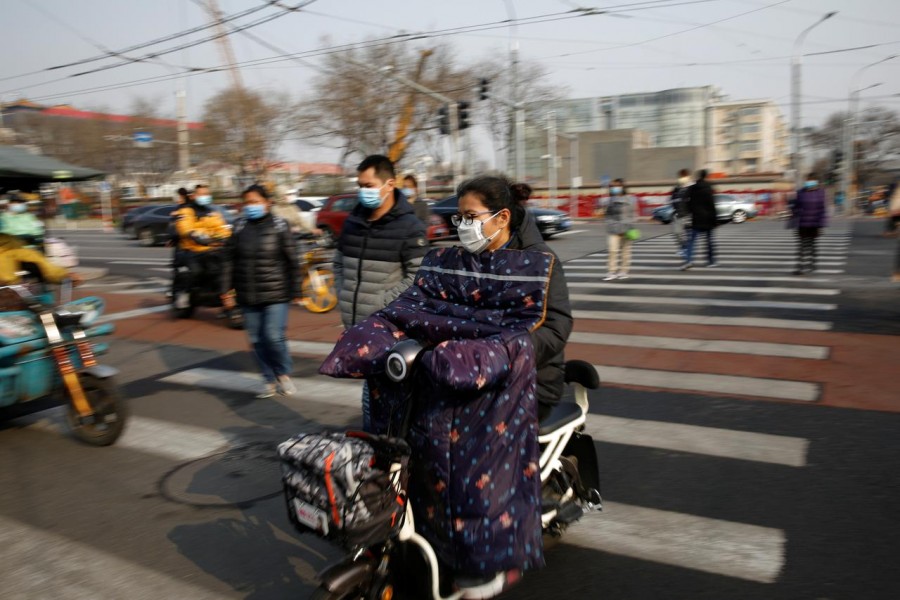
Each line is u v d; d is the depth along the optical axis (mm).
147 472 4844
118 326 10367
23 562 3682
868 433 4996
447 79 41406
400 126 41469
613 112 78562
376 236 4422
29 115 47281
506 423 2627
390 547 2711
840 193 45469
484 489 2600
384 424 2822
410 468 2709
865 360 6855
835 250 16391
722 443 4918
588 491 3545
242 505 4273
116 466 4969
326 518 2471
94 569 3594
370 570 2611
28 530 4031
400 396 2730
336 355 2828
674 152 61469
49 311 5383
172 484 4621
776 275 12484
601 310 9914
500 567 2600
